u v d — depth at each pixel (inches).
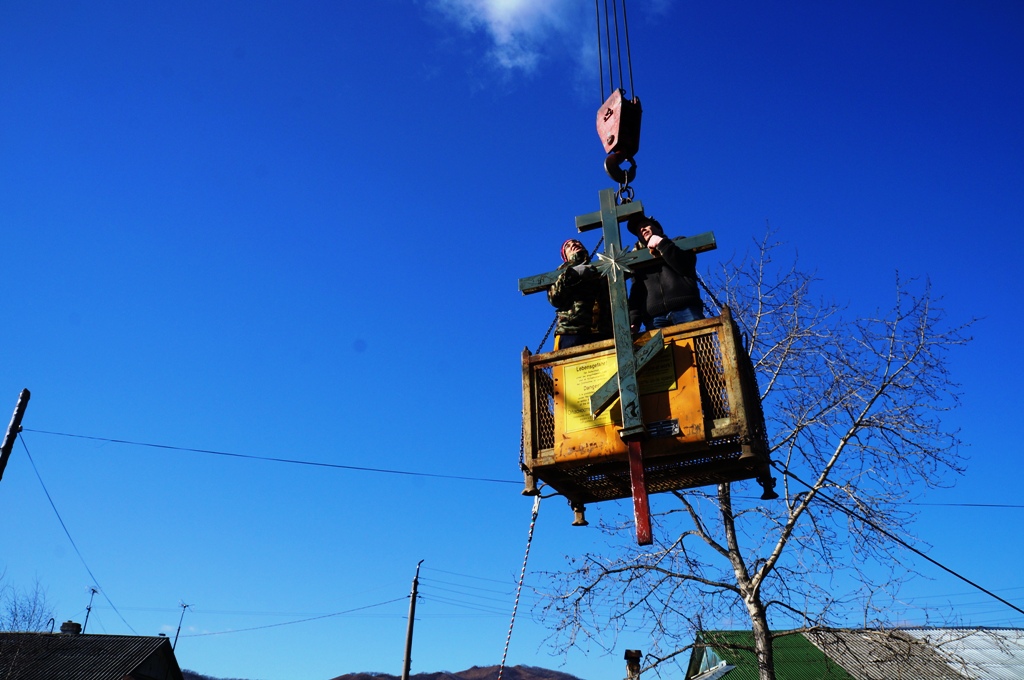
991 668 820.6
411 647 1213.7
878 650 625.6
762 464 229.6
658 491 249.8
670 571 600.1
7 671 1241.4
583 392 218.4
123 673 1278.3
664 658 577.9
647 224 249.0
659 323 241.8
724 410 206.1
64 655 1306.6
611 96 258.7
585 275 233.3
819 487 568.1
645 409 210.2
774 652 842.8
